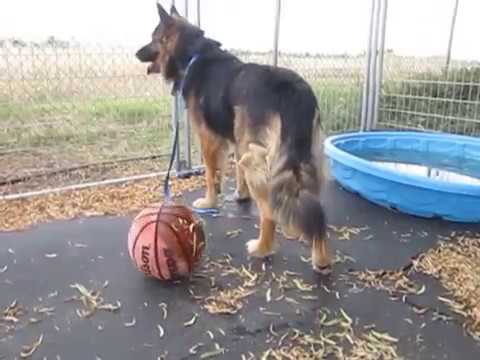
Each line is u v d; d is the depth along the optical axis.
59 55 3.91
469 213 3.16
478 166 4.12
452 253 2.75
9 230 2.89
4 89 3.75
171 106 4.17
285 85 2.43
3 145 3.88
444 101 5.12
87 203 3.38
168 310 2.13
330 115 5.17
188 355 1.83
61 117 4.10
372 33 5.06
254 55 4.54
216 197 3.36
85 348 1.85
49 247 2.70
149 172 4.09
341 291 2.33
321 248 2.46
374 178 3.45
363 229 3.09
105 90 4.15
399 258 2.68
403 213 3.38
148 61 3.42
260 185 2.51
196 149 4.23
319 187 2.37
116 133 4.33
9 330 1.95
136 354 1.83
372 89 5.27
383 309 2.18
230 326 2.02
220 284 2.36
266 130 2.45
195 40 3.11
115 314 2.09
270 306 2.18
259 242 2.66
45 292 2.24
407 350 1.89
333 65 5.10
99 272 2.44
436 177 3.79
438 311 2.17
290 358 1.82
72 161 4.16
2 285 2.28
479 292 2.32
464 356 1.86
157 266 2.26
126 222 3.09
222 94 2.82
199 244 2.37
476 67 5.07
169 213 2.34
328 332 2.00
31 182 3.76
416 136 4.65
